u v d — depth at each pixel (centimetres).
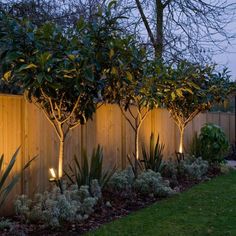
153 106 686
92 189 546
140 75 588
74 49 445
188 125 1052
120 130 745
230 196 655
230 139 1435
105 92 562
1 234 420
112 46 478
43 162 555
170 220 505
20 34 434
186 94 822
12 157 470
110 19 486
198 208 570
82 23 478
